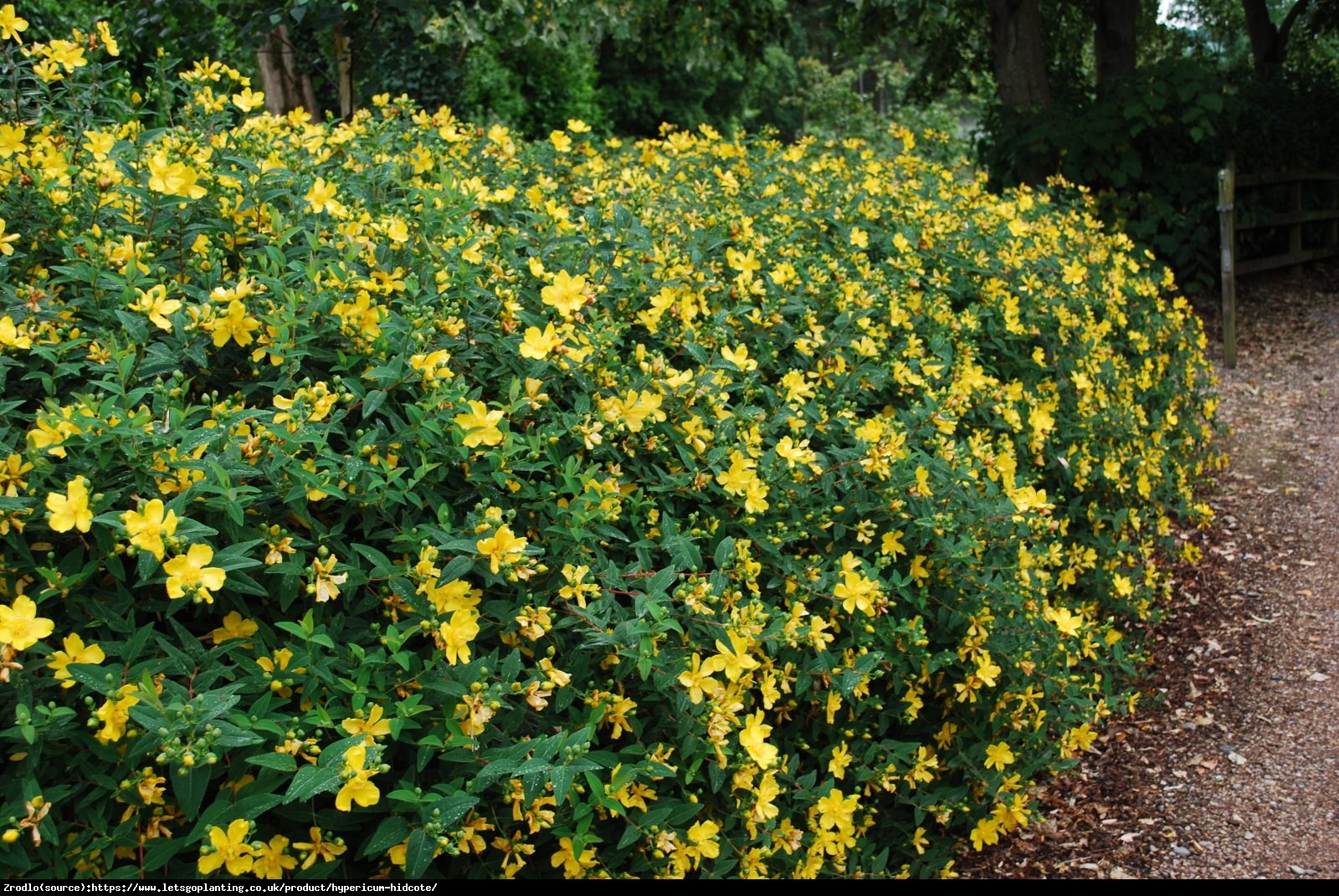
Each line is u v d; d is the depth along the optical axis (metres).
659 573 1.94
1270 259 8.83
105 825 1.51
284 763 1.50
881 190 4.19
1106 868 2.76
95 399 1.73
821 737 2.53
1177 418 4.88
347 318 2.01
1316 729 3.28
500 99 13.10
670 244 2.89
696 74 19.19
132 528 1.48
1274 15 17.66
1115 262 5.22
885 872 2.55
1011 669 2.75
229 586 1.60
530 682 1.74
